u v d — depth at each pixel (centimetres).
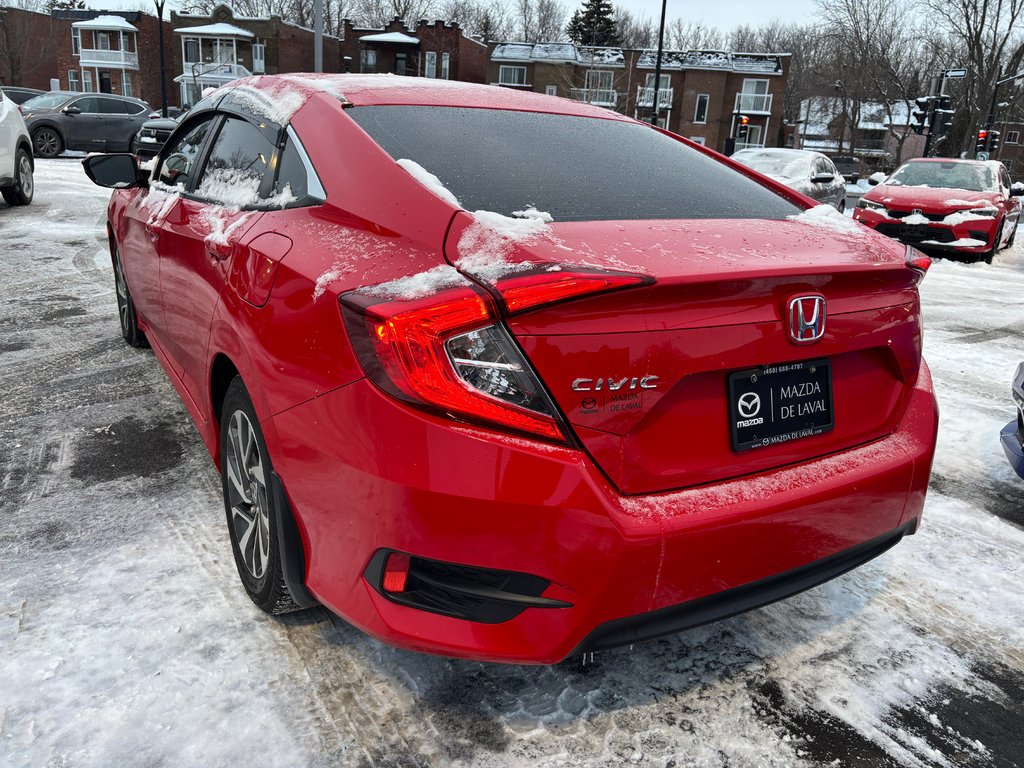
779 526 168
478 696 190
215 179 263
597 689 195
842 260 179
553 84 5225
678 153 249
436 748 173
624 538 150
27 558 237
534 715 185
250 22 5650
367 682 192
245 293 196
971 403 440
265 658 197
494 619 155
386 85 242
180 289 262
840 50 4650
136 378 404
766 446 175
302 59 5850
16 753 165
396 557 155
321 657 199
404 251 164
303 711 181
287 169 219
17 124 948
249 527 212
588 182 204
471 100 242
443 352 143
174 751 168
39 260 696
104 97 1848
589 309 147
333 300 161
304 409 166
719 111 5275
